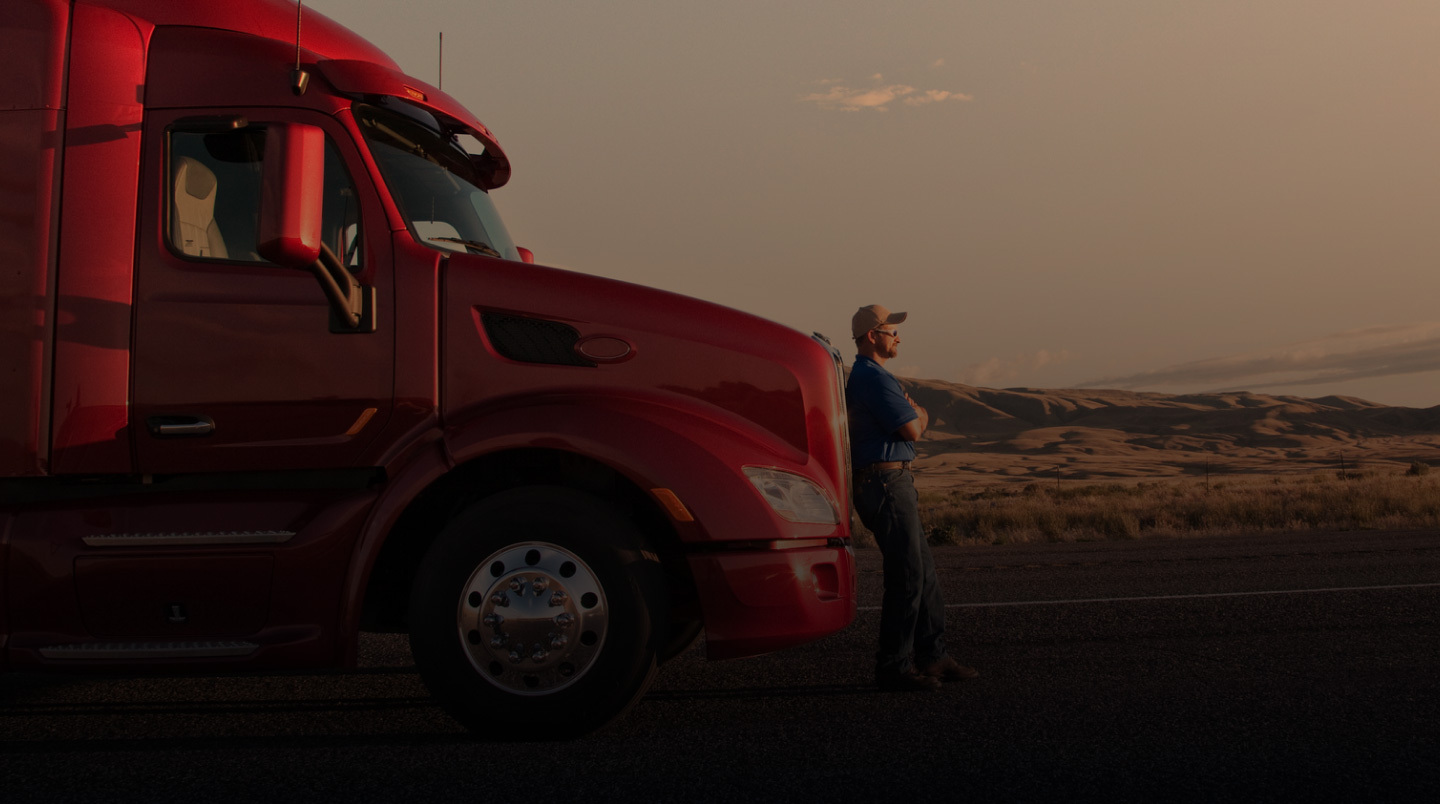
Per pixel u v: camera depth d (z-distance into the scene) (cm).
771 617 374
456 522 370
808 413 402
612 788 297
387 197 396
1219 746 337
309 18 433
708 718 397
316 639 370
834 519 397
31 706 438
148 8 401
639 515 414
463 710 361
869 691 450
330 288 368
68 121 381
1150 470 14362
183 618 373
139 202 387
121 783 308
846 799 284
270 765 329
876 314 505
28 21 384
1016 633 606
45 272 373
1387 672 461
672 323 395
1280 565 977
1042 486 6309
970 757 328
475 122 466
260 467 378
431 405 379
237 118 387
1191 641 560
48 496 376
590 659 360
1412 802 277
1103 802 279
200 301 381
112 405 373
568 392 382
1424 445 19400
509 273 393
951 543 1602
